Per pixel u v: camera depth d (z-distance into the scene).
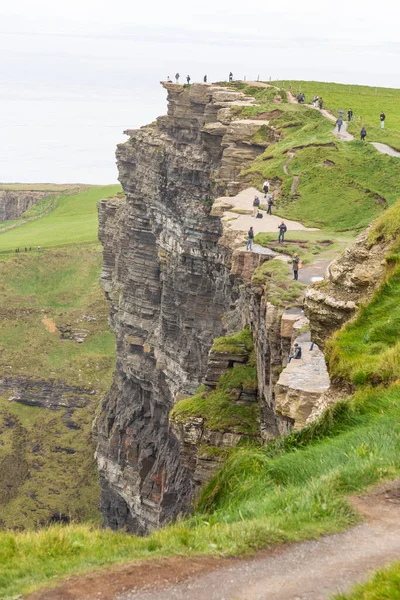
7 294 196.75
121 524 119.69
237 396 59.09
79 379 161.62
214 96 115.38
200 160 109.50
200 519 20.75
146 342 119.00
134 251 123.56
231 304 89.75
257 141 101.88
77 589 16.06
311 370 36.03
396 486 19.33
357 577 15.21
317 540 16.94
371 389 25.73
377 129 101.25
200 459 55.88
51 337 178.88
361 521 17.67
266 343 52.31
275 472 22.66
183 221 107.44
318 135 97.56
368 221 72.62
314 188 82.06
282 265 56.84
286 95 125.12
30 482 140.50
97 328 181.75
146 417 118.81
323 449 22.98
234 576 15.77
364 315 29.45
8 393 160.75
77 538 20.38
